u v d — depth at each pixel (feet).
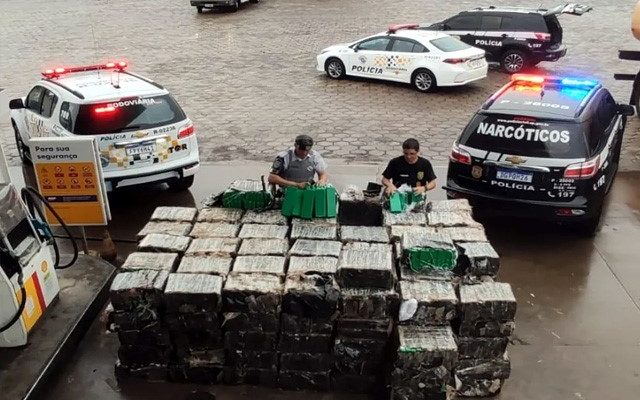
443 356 14.99
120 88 27.40
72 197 22.15
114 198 29.55
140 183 26.86
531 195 23.56
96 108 25.98
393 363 15.46
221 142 37.24
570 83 27.17
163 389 16.78
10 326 16.80
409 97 47.55
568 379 16.94
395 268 17.40
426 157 34.24
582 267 22.72
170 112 27.45
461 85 50.70
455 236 18.38
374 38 50.88
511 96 25.61
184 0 104.27
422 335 15.48
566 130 23.08
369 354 16.28
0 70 58.23
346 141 37.14
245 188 21.13
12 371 16.39
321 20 81.92
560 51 53.62
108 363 17.76
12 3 107.65
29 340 17.57
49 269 18.98
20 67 59.31
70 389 16.75
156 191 30.32
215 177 31.71
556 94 25.79
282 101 46.44
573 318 19.67
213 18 85.97
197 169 28.50
